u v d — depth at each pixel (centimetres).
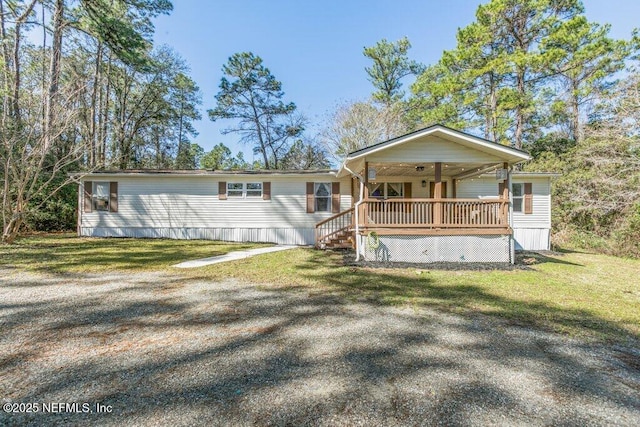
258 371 277
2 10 1434
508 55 1555
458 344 341
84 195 1320
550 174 1245
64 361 290
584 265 912
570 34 1455
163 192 1343
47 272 651
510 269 796
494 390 252
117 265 743
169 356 303
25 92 1159
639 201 1238
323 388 251
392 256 881
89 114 1836
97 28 1391
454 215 936
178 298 498
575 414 222
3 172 1084
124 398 234
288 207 1352
